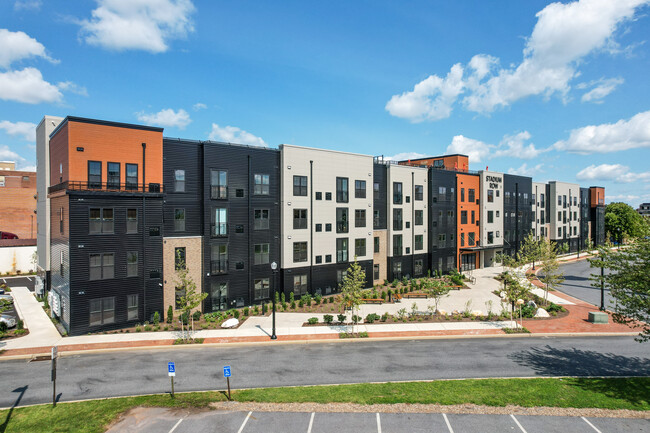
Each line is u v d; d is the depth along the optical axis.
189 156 29.19
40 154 35.38
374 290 37.50
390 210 42.00
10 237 54.91
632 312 16.81
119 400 15.77
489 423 13.80
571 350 22.14
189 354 21.47
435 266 46.69
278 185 33.72
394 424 13.75
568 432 13.25
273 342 23.23
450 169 53.72
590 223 81.06
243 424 13.84
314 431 13.36
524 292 27.86
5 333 24.19
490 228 53.91
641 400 15.53
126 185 26.19
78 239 24.11
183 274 24.58
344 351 21.92
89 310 24.56
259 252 32.50
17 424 13.86
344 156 37.50
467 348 22.52
